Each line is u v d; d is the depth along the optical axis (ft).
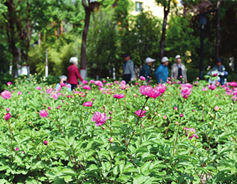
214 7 65.57
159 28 78.95
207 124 11.66
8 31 51.96
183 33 75.51
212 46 73.56
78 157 8.00
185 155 7.69
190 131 9.96
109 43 93.97
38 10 52.95
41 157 9.29
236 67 76.89
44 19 54.29
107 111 13.52
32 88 22.12
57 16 59.88
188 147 8.55
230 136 10.05
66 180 7.50
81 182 8.05
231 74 62.34
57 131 10.86
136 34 78.64
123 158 8.04
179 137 9.89
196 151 9.23
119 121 9.80
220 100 16.20
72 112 13.51
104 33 93.50
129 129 8.86
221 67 35.83
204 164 8.48
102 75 103.96
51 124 11.85
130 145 8.22
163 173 7.53
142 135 9.16
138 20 79.05
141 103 14.82
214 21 73.05
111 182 7.55
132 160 8.04
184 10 70.23
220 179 7.70
